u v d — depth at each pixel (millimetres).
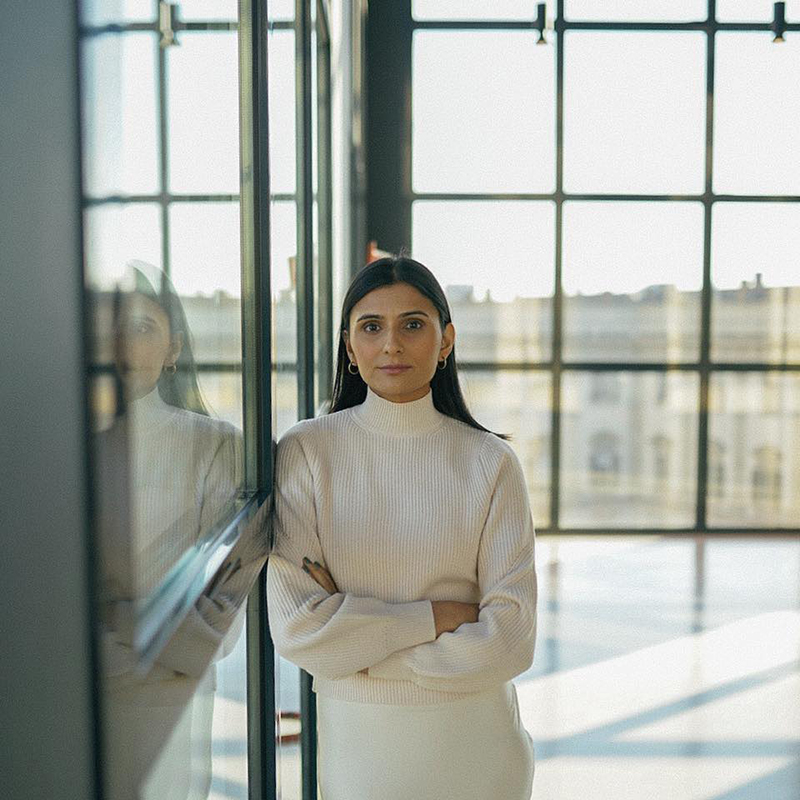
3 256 432
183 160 931
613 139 7543
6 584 446
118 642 566
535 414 7730
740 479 7723
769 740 3730
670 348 7664
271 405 1572
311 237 2746
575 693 4250
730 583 6176
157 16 804
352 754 1690
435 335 1727
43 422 468
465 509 1726
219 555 1025
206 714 1057
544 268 7617
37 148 457
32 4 452
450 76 7480
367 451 1745
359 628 1627
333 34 3994
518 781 1754
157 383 787
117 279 599
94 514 509
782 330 7637
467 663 1631
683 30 7438
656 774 3430
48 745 477
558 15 7438
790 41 7441
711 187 7543
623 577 6348
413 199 7559
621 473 7734
